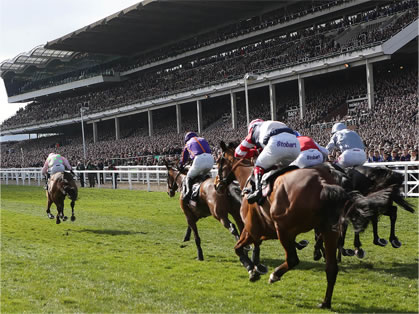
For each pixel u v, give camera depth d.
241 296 5.18
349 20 36.97
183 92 42.16
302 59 34.19
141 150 32.59
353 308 4.64
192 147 7.34
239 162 6.24
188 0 41.00
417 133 19.88
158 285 5.69
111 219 11.95
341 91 35.34
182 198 7.28
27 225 11.16
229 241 8.51
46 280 6.05
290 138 5.16
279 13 44.69
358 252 6.45
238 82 37.38
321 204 4.37
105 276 6.16
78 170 24.39
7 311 4.89
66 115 56.31
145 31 51.09
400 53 31.44
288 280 5.73
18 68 66.38
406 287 5.29
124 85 55.31
